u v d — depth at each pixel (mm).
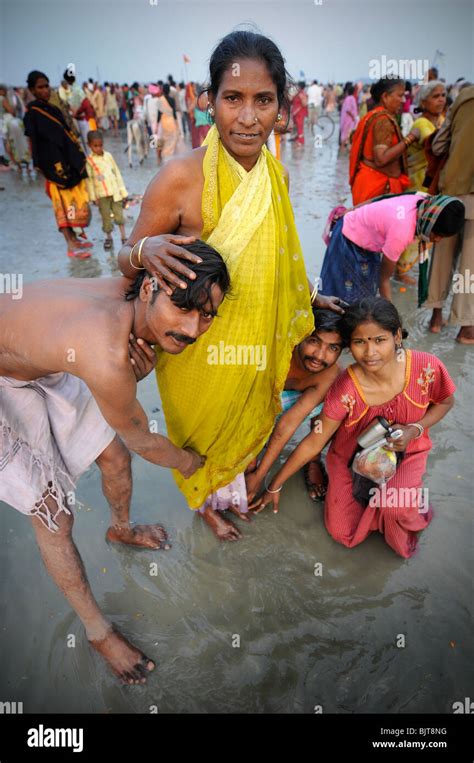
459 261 4094
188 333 1538
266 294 1897
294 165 10867
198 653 2012
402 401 2172
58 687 1922
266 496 2564
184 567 2340
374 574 2293
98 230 6941
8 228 7004
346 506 2377
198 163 1796
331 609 2150
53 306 1588
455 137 3479
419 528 2359
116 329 1564
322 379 2336
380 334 1941
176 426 2268
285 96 1789
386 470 2131
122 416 1692
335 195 7945
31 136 5312
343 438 2354
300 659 1982
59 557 1812
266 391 2189
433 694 1868
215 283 1519
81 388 1952
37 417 1791
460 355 3738
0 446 1690
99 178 5688
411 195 3322
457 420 3107
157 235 1772
